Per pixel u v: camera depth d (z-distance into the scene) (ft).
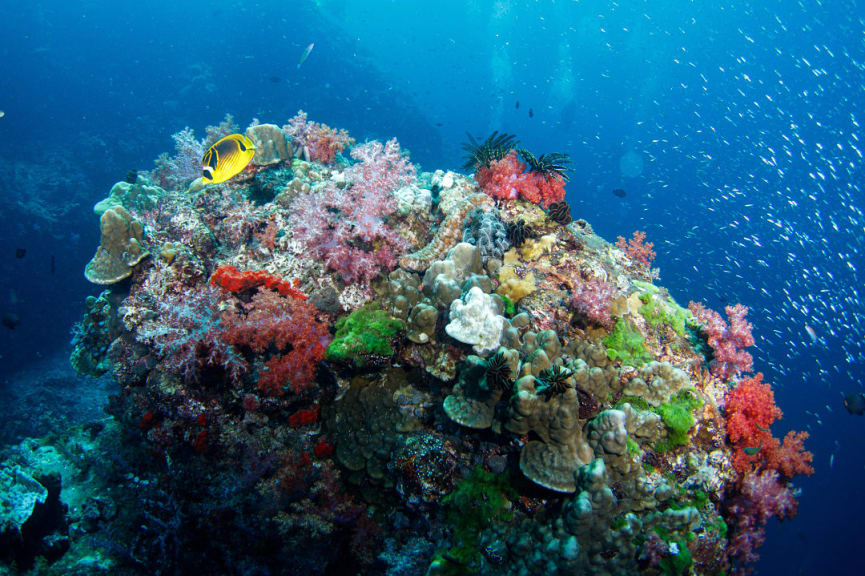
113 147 88.74
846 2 129.39
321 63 109.50
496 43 242.37
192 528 16.34
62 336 60.70
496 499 13.37
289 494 15.43
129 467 21.36
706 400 16.37
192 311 16.87
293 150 27.09
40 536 20.20
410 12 261.65
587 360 15.31
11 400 50.52
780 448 17.83
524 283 17.63
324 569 14.73
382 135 107.45
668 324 19.08
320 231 19.03
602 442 12.46
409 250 20.65
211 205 23.56
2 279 56.85
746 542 15.80
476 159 24.22
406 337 16.11
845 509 87.35
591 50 208.03
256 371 16.89
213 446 17.44
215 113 101.71
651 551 12.40
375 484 15.74
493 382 12.92
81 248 67.15
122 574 18.58
